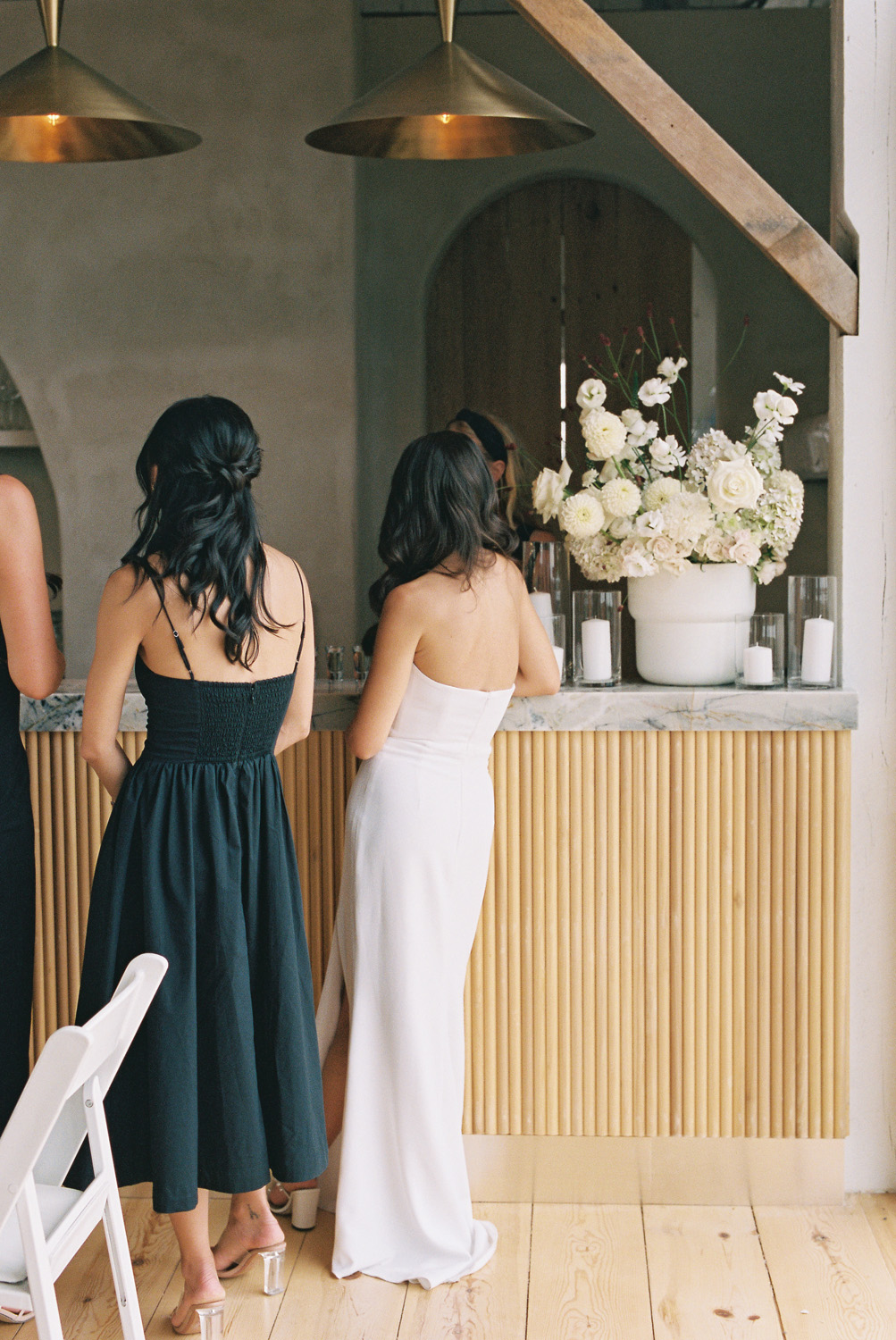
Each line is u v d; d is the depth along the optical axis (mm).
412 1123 2492
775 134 5234
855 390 2768
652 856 2779
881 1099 2854
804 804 2756
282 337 4914
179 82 4809
